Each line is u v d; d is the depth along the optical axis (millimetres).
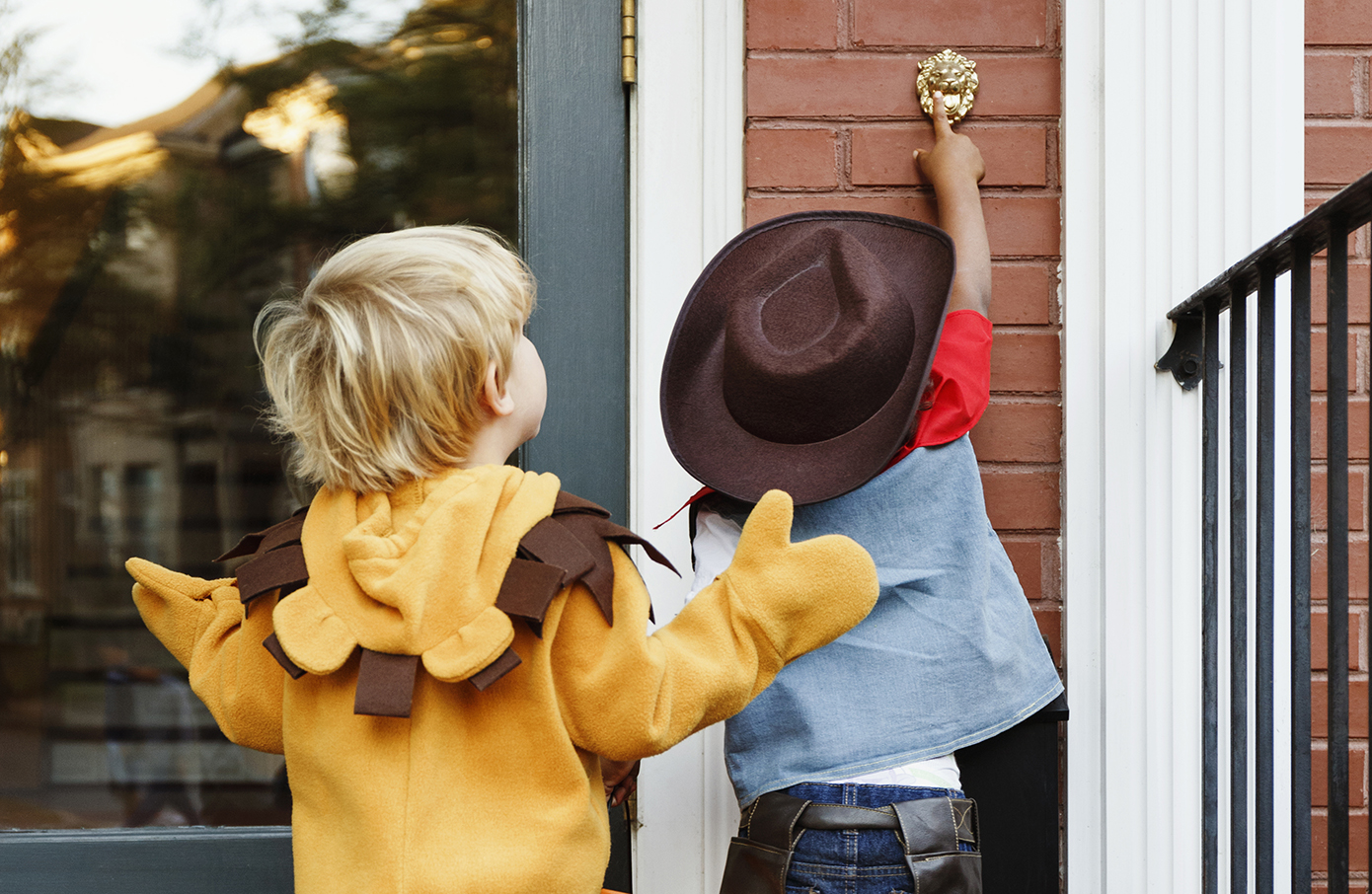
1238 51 1545
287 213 2033
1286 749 1543
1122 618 1529
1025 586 1587
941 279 1273
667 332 1601
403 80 1883
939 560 1246
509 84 1724
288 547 1025
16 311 2125
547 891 919
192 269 2090
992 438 1596
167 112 2045
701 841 1558
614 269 1661
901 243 1337
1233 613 1310
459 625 907
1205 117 1544
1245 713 1305
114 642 2111
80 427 2131
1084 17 1571
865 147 1601
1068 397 1564
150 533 2141
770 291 1292
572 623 977
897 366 1217
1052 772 1325
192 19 1985
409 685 893
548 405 1646
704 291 1366
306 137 1991
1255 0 1541
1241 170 1538
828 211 1376
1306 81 1579
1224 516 1546
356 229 2006
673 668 973
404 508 985
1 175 2062
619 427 1655
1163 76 1550
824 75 1605
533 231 1651
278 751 1086
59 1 1978
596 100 1658
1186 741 1515
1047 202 1604
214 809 1867
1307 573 1118
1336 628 1043
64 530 2127
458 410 989
